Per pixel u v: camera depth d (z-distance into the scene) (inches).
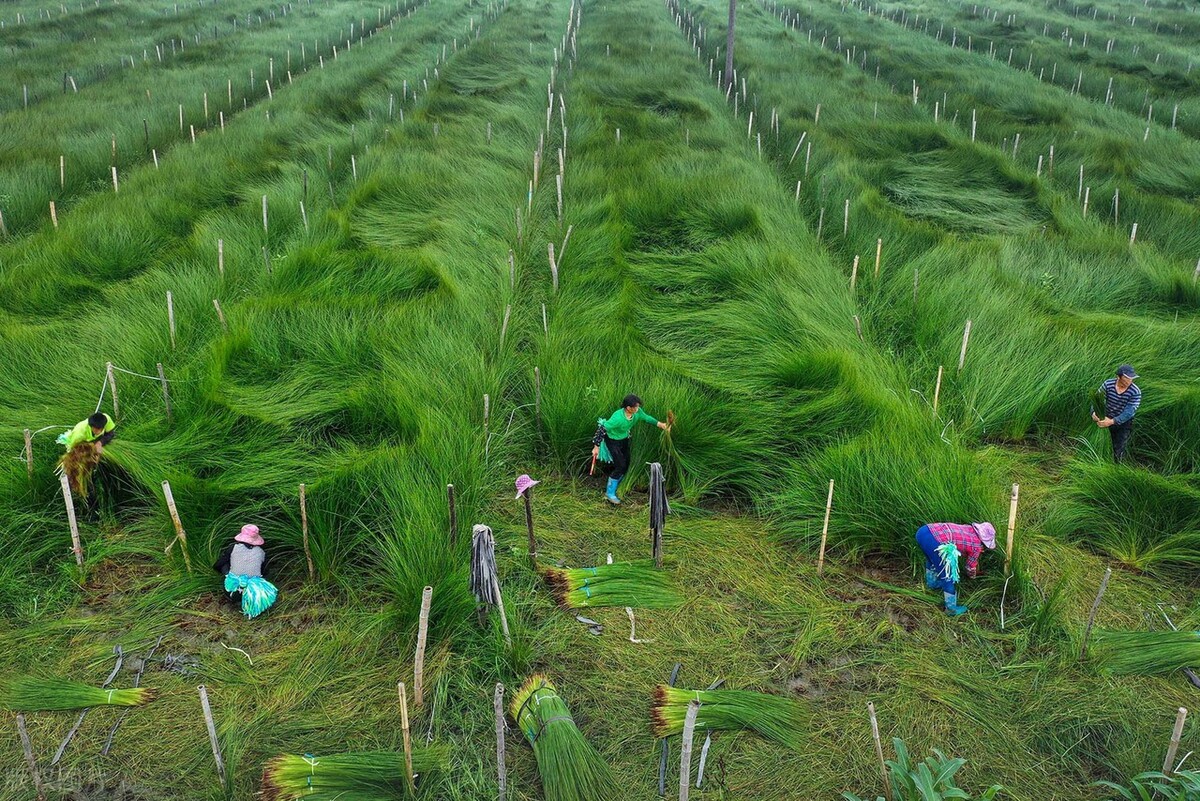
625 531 297.1
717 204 543.5
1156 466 340.5
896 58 1127.6
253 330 366.9
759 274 449.4
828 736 218.1
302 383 341.4
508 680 231.3
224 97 878.4
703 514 311.1
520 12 1569.9
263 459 298.0
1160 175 641.6
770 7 1739.7
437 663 233.1
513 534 288.7
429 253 466.9
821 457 310.7
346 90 909.2
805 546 288.7
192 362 349.7
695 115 812.6
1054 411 362.3
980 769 210.2
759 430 329.4
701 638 249.8
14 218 524.7
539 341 390.9
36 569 267.3
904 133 724.0
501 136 729.0
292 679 230.8
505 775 200.7
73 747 209.2
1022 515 303.7
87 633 245.3
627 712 224.4
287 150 681.6
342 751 210.2
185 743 211.0
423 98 882.8
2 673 230.7
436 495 279.6
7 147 645.9
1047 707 226.8
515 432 341.1
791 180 654.5
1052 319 414.9
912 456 297.1
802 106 828.0
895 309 440.8
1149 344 385.4
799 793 203.3
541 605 259.4
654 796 201.2
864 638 250.2
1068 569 278.4
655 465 262.5
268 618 254.2
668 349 396.5
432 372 345.7
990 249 505.7
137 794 198.8
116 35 1237.7
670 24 1453.0
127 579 266.2
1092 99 930.1
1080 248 498.9
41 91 868.6
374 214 542.0
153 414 321.7
